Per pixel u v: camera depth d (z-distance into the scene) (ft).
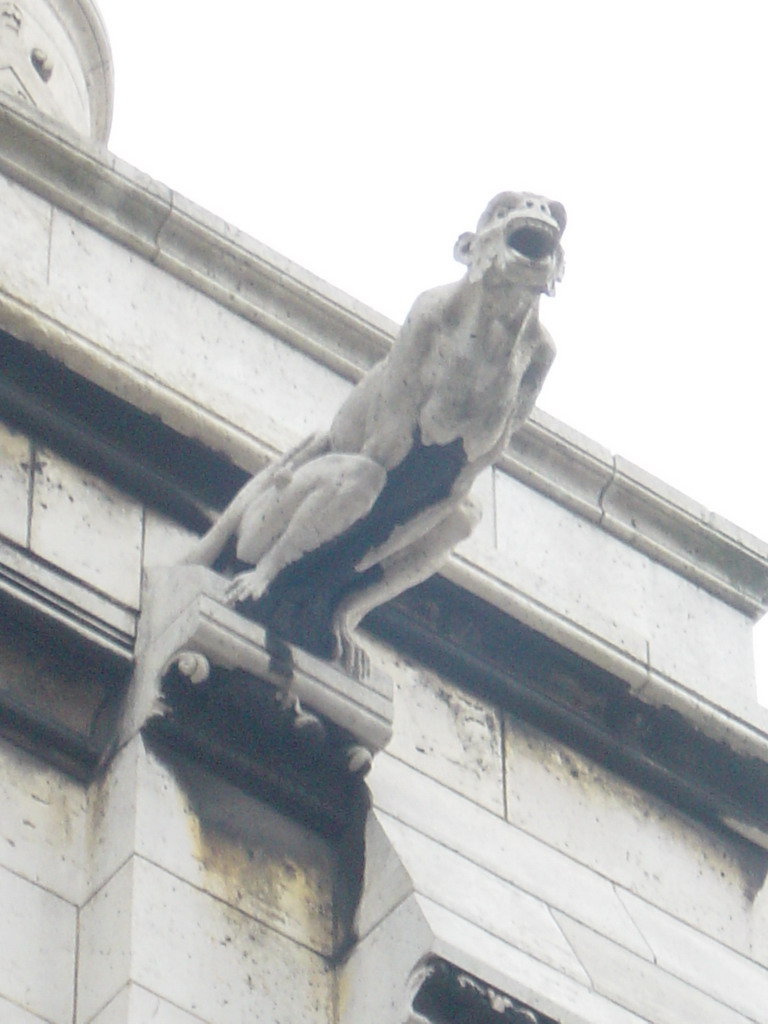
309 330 59.93
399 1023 49.29
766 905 59.52
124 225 58.49
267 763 52.60
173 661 51.93
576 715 59.00
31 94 73.61
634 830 58.44
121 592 53.88
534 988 50.47
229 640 51.98
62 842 50.93
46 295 56.34
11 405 54.90
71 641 52.85
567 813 57.47
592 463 62.44
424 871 51.98
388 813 53.26
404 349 51.19
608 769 59.21
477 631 58.44
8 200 57.31
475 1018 49.78
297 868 52.01
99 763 52.24
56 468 54.85
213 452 56.49
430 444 51.39
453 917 51.13
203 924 49.96
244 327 59.21
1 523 53.26
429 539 53.01
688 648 61.77
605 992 52.65
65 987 49.06
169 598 53.16
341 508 51.80
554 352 51.55
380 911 51.24
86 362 55.72
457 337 50.57
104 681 53.01
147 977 48.55
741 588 63.93
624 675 59.57
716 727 60.29
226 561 53.93
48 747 52.01
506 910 52.90
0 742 51.55
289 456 53.36
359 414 52.19
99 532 54.49
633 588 62.08
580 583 61.21
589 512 62.34
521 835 56.13
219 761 52.24
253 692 52.19
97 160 58.39
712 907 58.44
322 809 52.90
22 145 57.93
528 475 61.77
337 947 51.31
